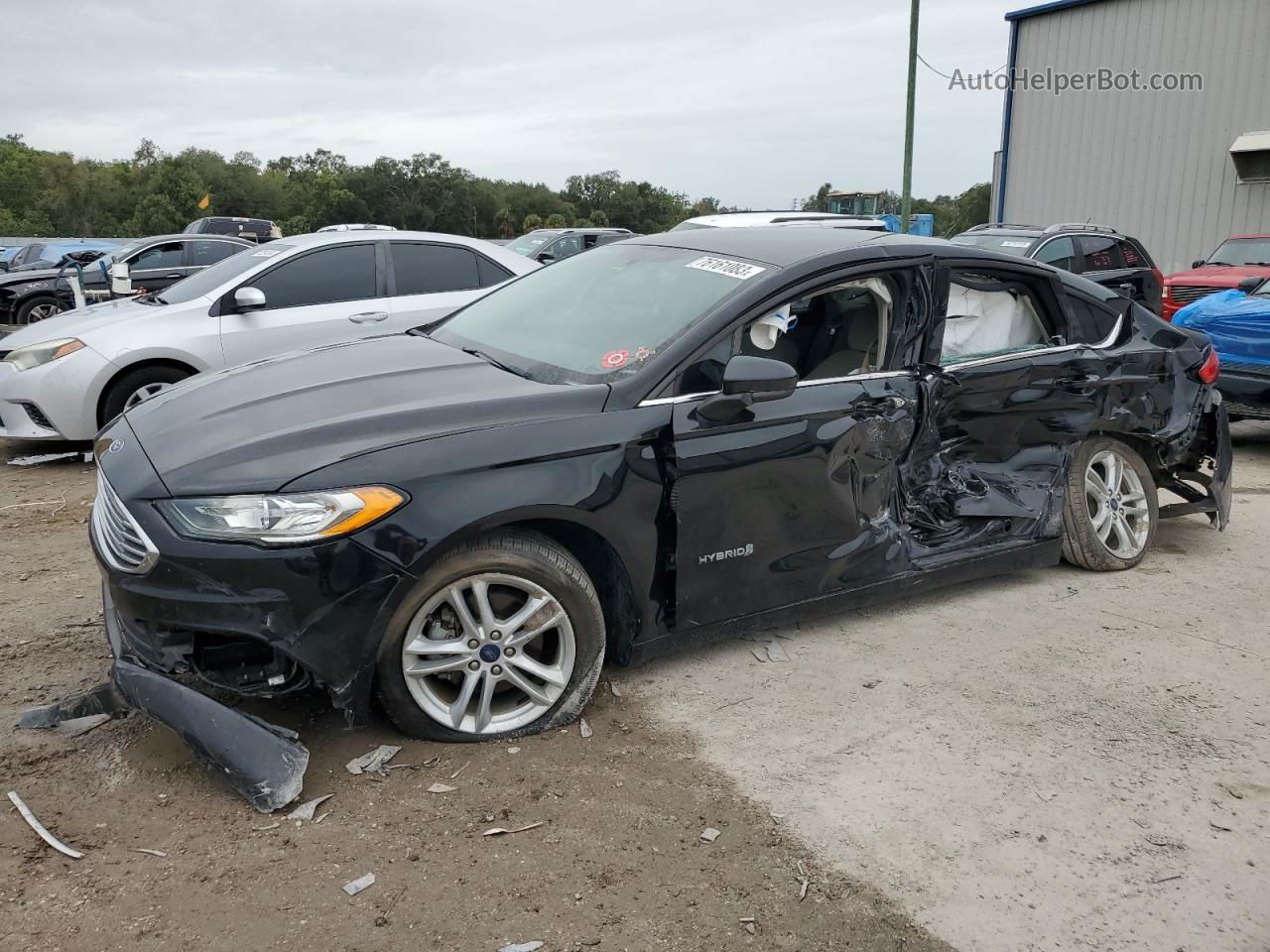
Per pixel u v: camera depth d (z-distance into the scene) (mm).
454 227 110312
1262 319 7461
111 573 2787
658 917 2350
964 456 4262
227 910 2291
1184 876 2592
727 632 3510
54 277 15773
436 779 2852
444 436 2906
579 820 2701
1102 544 4719
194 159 98812
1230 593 4605
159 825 2590
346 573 2715
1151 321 4801
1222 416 5062
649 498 3168
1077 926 2400
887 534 3846
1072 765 3094
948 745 3184
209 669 2822
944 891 2502
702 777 2943
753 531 3414
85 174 92938
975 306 4152
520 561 2965
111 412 6562
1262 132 19594
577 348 3549
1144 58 21219
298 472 2740
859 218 11023
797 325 3707
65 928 2207
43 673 3424
